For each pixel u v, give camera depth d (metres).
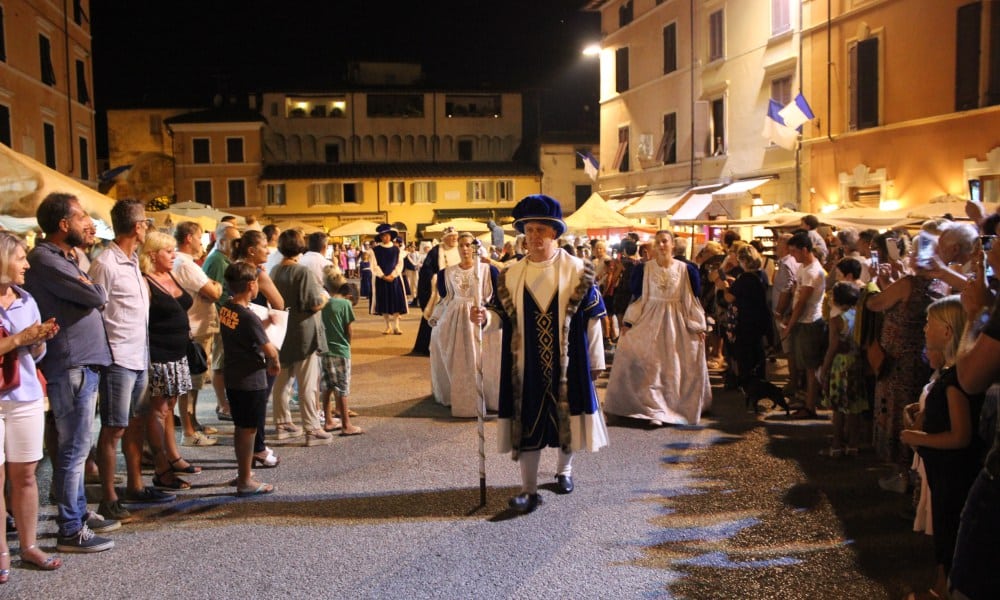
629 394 8.28
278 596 4.29
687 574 4.51
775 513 5.47
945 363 4.29
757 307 9.13
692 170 28.17
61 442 4.87
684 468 6.57
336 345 7.82
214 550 4.93
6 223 8.80
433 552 4.86
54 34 28.72
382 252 16.91
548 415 5.67
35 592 4.35
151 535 5.20
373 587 4.38
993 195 16.52
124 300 5.36
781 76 23.17
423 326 13.60
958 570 2.76
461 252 8.72
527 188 51.47
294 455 7.14
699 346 8.25
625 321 8.37
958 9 17.03
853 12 20.08
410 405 9.35
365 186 50.50
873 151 19.66
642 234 21.66
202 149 49.34
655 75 30.83
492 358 8.72
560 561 4.70
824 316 8.14
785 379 10.81
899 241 8.21
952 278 5.19
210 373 10.71
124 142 52.22
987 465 2.75
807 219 9.52
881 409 5.91
